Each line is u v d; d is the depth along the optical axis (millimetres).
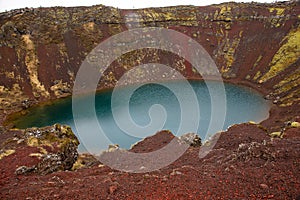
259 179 16297
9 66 87062
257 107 64312
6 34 93688
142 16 124250
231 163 20344
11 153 27984
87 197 16141
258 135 32375
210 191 15461
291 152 19562
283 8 120250
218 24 122750
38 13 105812
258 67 95750
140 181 17953
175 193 15562
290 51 93875
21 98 77375
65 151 30250
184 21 126062
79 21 110500
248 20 119812
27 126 58656
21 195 17516
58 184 19344
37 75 88250
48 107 72562
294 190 14719
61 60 95312
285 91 72250
